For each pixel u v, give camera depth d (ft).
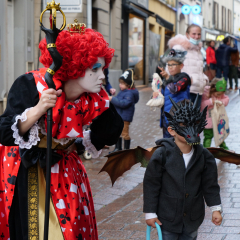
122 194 16.19
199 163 8.97
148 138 27.73
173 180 8.93
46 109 7.37
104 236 12.20
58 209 8.09
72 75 7.79
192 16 111.45
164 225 9.05
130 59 64.23
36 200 8.11
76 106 8.14
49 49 7.30
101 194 16.19
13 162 8.23
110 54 8.13
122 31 59.26
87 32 8.05
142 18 69.31
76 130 8.12
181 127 8.52
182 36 21.44
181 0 100.48
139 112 40.27
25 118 7.41
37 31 36.94
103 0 48.67
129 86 23.00
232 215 13.44
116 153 9.42
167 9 88.43
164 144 9.10
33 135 7.72
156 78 17.71
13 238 8.36
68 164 8.52
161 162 8.98
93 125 9.03
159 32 83.25
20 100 7.77
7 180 8.24
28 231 8.04
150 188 9.05
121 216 13.76
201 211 9.20
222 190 16.01
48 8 7.32
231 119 33.88
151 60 76.23
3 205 8.44
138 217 13.64
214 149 9.82
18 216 8.29
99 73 8.08
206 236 11.95
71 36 7.74
